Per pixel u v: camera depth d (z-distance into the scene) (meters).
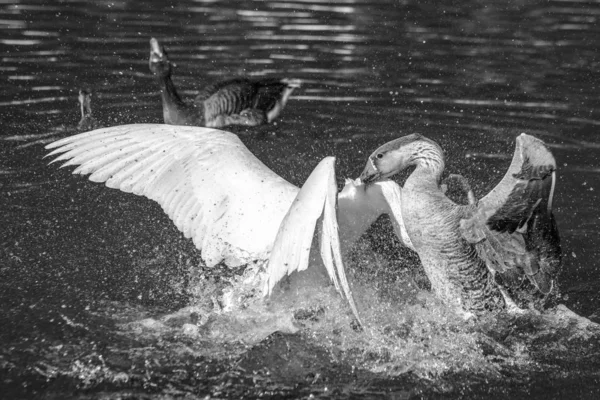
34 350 10.10
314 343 10.44
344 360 10.16
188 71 19.98
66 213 13.50
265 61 20.67
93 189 14.38
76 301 11.16
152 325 10.73
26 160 15.12
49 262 12.07
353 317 10.81
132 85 18.97
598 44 22.17
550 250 10.50
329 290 10.80
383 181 10.85
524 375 9.98
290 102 18.39
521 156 9.41
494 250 10.56
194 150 10.59
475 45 22.08
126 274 11.91
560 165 15.62
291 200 10.35
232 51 21.27
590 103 18.42
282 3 25.58
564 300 11.56
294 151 16.19
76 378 9.66
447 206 10.55
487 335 10.76
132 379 9.70
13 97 17.83
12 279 11.59
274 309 10.87
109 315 10.91
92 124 16.70
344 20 23.98
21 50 20.62
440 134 16.78
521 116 17.72
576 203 14.20
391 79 19.67
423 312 11.08
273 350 10.30
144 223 13.40
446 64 20.69
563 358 10.31
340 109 18.05
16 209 13.50
